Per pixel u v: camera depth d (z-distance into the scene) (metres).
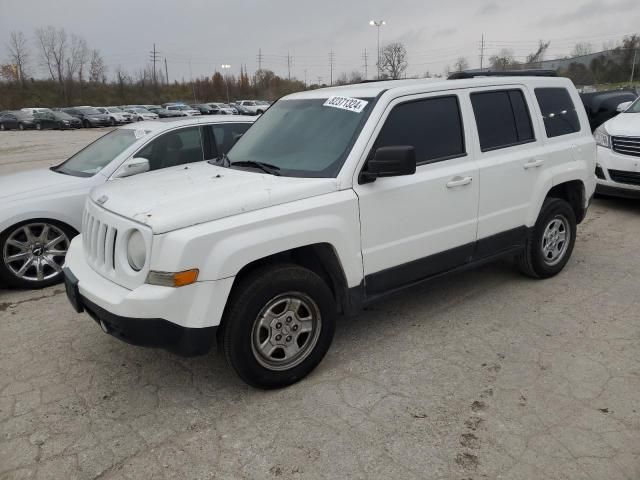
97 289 3.24
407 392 3.39
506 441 2.90
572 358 3.73
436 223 4.05
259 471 2.75
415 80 4.39
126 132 6.32
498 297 4.80
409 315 4.50
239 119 6.64
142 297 2.96
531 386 3.41
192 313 3.03
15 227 5.21
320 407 3.27
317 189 3.44
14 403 3.40
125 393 3.49
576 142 5.15
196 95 88.25
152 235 2.97
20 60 74.19
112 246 3.29
